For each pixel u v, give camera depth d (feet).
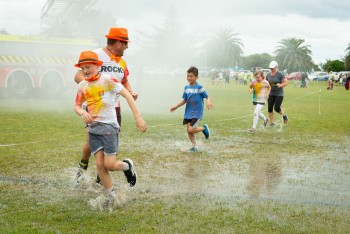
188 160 22.21
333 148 26.61
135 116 14.14
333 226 12.92
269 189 17.08
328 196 16.24
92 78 14.11
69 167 19.77
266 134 31.89
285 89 122.01
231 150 25.20
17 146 24.40
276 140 29.22
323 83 196.75
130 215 13.55
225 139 29.04
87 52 14.11
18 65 61.52
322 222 13.25
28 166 19.80
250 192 16.57
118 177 18.26
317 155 24.29
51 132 29.68
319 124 38.70
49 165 20.07
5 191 15.88
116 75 16.40
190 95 24.66
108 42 16.35
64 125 33.30
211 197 15.71
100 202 14.52
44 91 63.87
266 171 20.18
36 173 18.58
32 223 12.66
